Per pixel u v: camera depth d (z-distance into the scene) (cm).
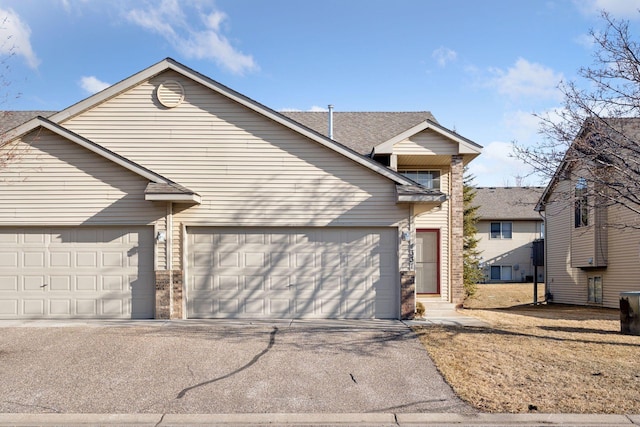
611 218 2058
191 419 675
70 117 1391
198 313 1373
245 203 1387
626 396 745
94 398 744
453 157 1675
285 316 1382
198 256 1384
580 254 2219
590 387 784
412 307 1373
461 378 831
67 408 709
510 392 767
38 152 1333
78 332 1136
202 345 1024
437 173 1819
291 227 1393
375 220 1388
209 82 1389
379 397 753
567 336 1149
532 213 3666
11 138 1305
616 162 1145
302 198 1389
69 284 1342
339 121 1977
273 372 860
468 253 2789
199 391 773
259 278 1386
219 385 798
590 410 696
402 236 1382
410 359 935
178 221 1371
